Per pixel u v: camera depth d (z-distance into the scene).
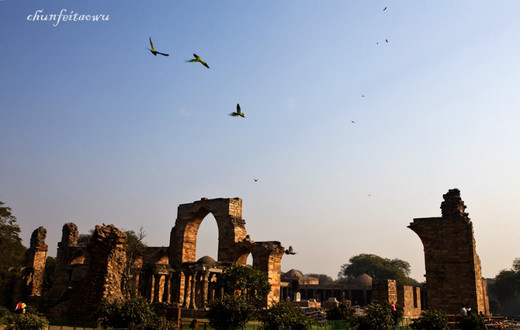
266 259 49.06
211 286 48.00
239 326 27.66
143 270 47.88
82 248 62.59
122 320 24.70
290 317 25.33
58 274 64.38
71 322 29.27
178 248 56.50
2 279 58.03
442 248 43.25
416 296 57.28
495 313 126.94
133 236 53.06
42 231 66.12
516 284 118.25
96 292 29.64
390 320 30.34
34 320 23.97
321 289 97.88
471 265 41.69
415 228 44.72
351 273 143.00
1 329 22.20
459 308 41.31
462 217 43.00
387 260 145.62
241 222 53.41
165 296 48.44
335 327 32.06
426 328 29.59
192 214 56.66
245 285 42.62
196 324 32.19
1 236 54.31
